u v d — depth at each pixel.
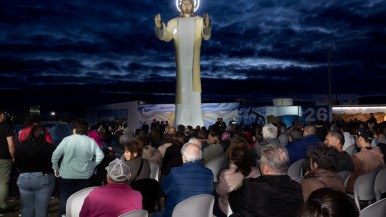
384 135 8.84
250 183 3.22
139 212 3.49
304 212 1.36
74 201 4.35
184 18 18.36
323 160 3.53
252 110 23.38
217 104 24.22
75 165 5.66
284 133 8.95
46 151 5.48
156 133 9.68
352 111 24.69
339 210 1.30
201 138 9.04
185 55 18.33
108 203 3.73
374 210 3.62
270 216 3.08
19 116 13.57
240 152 4.53
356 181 5.11
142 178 5.42
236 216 3.29
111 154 8.27
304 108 22.61
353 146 8.22
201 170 4.55
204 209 4.21
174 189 4.50
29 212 5.54
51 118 18.44
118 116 26.97
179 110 18.53
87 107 27.56
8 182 7.21
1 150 6.96
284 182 3.17
